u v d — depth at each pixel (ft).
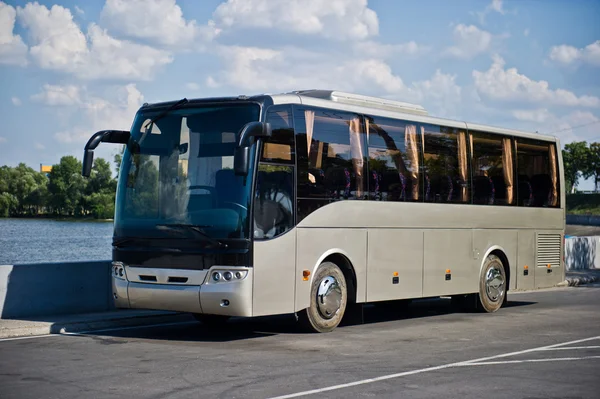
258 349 38.81
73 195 399.44
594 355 37.29
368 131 48.60
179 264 41.01
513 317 54.80
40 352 37.35
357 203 47.16
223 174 41.09
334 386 29.58
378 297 48.73
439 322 51.67
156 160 42.96
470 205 56.29
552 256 64.39
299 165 43.57
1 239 280.10
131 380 30.60
